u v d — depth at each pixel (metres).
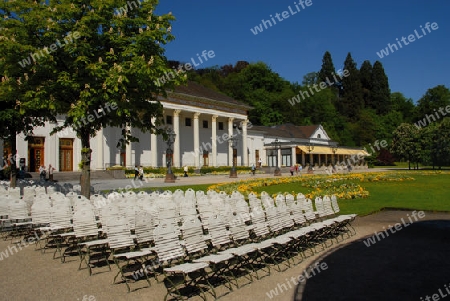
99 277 7.88
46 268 8.51
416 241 10.73
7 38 12.33
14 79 13.07
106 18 13.67
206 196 14.74
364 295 6.65
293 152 69.38
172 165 52.84
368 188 27.17
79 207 11.35
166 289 7.17
